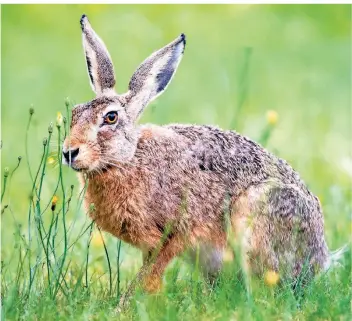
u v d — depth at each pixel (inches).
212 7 1317.7
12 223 566.9
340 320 390.6
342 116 892.0
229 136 481.7
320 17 1283.2
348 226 557.0
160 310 402.9
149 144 458.6
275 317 394.9
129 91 456.4
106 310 410.9
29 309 400.5
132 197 450.0
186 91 956.0
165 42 1122.7
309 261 470.9
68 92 908.0
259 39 1206.3
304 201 469.4
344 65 1097.4
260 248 460.4
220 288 426.6
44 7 1211.9
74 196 565.3
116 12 1221.1
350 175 674.8
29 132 788.6
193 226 461.7
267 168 479.8
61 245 503.8
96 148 435.5
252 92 985.5
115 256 501.7
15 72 985.5
